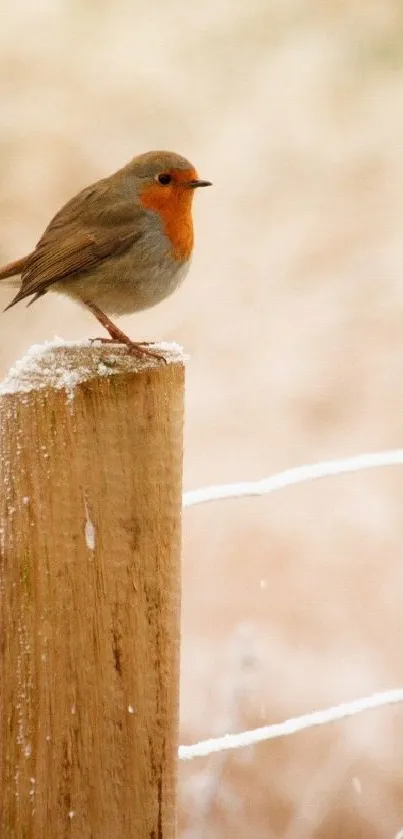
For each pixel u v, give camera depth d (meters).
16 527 3.95
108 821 4.10
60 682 4.02
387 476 14.80
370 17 24.94
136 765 4.10
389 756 9.72
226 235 19.78
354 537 13.59
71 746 4.05
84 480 3.92
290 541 13.51
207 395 16.28
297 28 25.14
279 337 17.42
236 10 25.61
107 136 21.53
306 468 5.55
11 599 3.99
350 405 16.05
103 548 3.96
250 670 7.44
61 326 16.22
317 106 22.95
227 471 14.77
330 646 11.56
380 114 22.77
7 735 4.06
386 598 12.44
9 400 3.90
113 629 4.01
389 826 9.12
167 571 4.04
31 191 19.81
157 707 4.10
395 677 11.05
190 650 11.29
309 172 21.47
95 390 3.89
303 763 9.62
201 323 17.70
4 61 23.34
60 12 25.08
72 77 23.17
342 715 5.35
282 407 16.05
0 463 3.95
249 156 21.36
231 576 12.89
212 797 7.45
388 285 18.53
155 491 3.98
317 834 9.07
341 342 17.27
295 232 19.84
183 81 23.52
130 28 25.14
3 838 4.10
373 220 20.03
